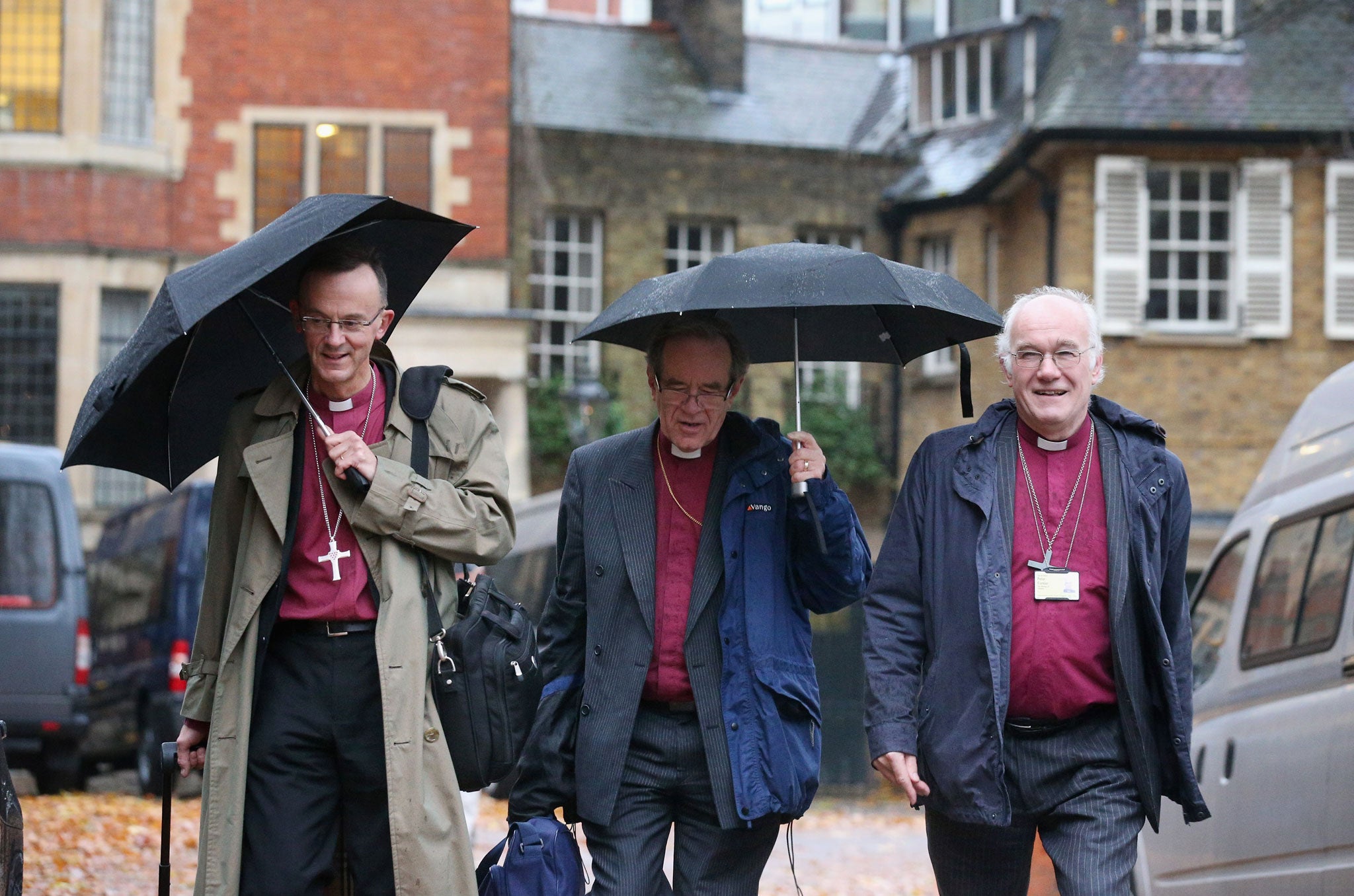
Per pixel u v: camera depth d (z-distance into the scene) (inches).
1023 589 207.8
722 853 209.2
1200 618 326.3
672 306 201.0
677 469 213.0
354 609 191.2
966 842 216.7
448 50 1010.7
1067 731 207.8
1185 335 988.6
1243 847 283.0
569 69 1151.0
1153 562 207.3
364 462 188.5
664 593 209.2
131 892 405.4
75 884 411.2
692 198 1125.1
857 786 871.7
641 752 208.8
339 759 191.8
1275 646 285.9
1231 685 299.4
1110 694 207.0
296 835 189.9
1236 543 318.0
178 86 997.2
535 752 217.8
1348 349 995.9
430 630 192.7
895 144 1172.5
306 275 189.8
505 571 701.9
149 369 192.7
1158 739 208.5
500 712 192.5
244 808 189.3
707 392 204.4
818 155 1148.5
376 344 202.1
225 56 1000.2
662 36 1211.2
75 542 665.6
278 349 207.9
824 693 884.6
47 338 969.5
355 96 1005.8
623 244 1109.1
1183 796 207.0
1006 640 205.6
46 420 968.3
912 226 1139.9
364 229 204.2
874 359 235.6
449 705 191.8
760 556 208.4
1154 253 999.0
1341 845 251.6
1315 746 261.1
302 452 194.2
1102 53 1017.5
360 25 1005.8
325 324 188.1
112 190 978.1
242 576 192.4
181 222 995.3
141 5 993.5
